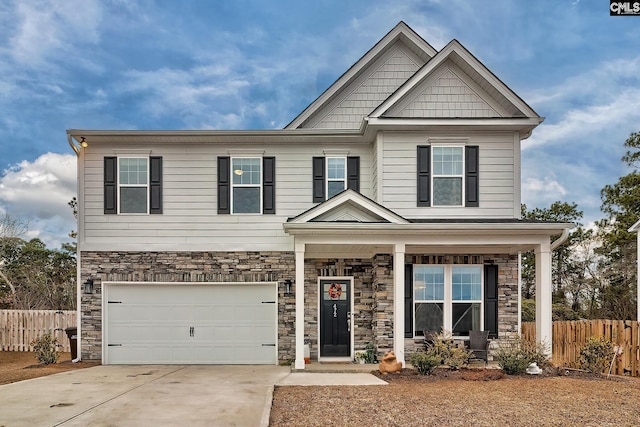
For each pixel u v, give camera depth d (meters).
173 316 14.09
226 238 14.16
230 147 14.38
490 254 13.72
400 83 15.23
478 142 13.74
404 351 12.75
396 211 13.55
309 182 14.36
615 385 9.95
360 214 12.88
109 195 14.20
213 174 14.32
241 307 14.12
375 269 13.40
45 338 14.12
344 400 8.75
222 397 9.12
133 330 14.04
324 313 14.03
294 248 13.38
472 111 13.77
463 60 13.54
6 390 9.79
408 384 10.16
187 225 14.19
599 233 28.00
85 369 12.87
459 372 11.33
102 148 14.28
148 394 9.39
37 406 8.37
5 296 26.09
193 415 7.80
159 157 14.31
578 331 12.80
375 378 10.95
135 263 14.09
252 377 11.40
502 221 12.89
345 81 14.97
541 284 12.30
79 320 14.05
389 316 13.22
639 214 24.88
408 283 13.61
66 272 28.47
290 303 14.05
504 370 11.38
